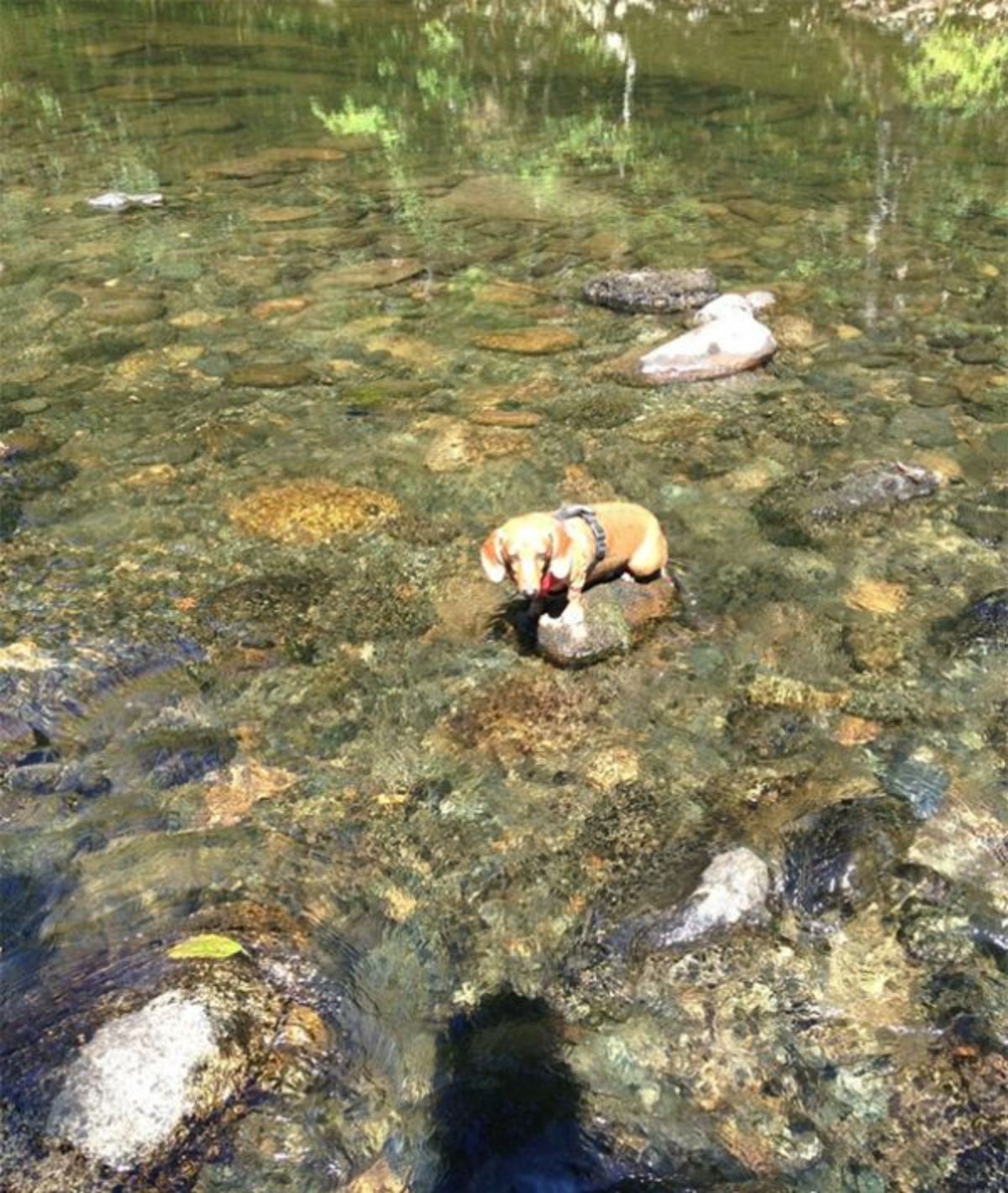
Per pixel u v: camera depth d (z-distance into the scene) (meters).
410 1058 1.63
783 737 2.27
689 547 2.88
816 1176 1.48
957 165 6.53
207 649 2.51
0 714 2.29
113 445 3.41
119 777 2.16
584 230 5.44
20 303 4.53
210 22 11.79
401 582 2.75
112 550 2.88
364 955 1.79
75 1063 1.52
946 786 2.13
